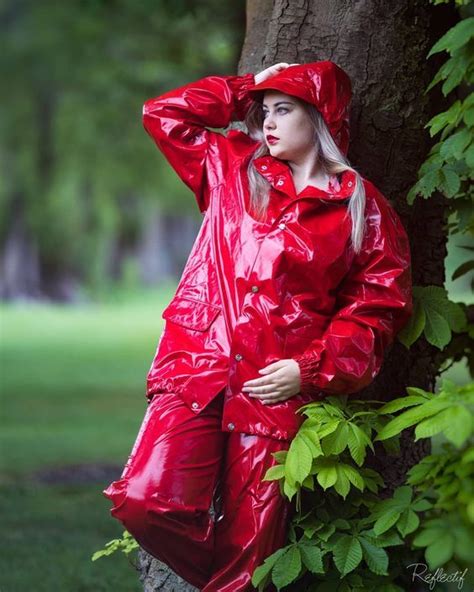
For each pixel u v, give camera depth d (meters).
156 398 5.30
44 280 60.12
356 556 5.05
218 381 5.19
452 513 4.62
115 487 5.18
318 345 5.07
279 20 5.97
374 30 5.85
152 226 68.06
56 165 57.12
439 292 5.58
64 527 9.11
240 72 6.38
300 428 5.06
